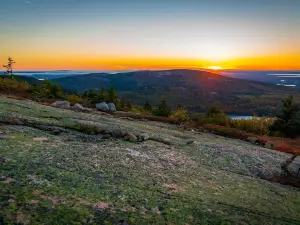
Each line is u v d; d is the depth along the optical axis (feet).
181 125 109.91
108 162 40.45
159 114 166.50
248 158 63.10
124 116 113.19
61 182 30.09
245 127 136.36
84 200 27.02
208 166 51.52
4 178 28.07
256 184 45.55
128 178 35.70
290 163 66.90
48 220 22.50
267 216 32.01
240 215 30.63
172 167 45.16
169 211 28.12
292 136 141.79
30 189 26.94
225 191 38.11
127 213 26.13
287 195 42.83
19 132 49.24
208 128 109.19
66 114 79.71
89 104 152.05
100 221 23.91
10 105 75.97
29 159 34.91
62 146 44.62
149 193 31.91
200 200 32.53
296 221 32.42
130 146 53.88
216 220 28.22
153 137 66.95
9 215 22.07
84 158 40.01
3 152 35.68
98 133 62.28
